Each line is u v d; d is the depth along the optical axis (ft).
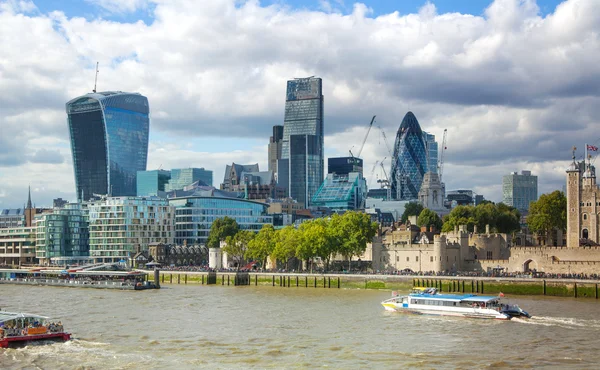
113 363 382.22
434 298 541.75
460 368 359.46
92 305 642.63
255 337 450.30
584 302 605.31
